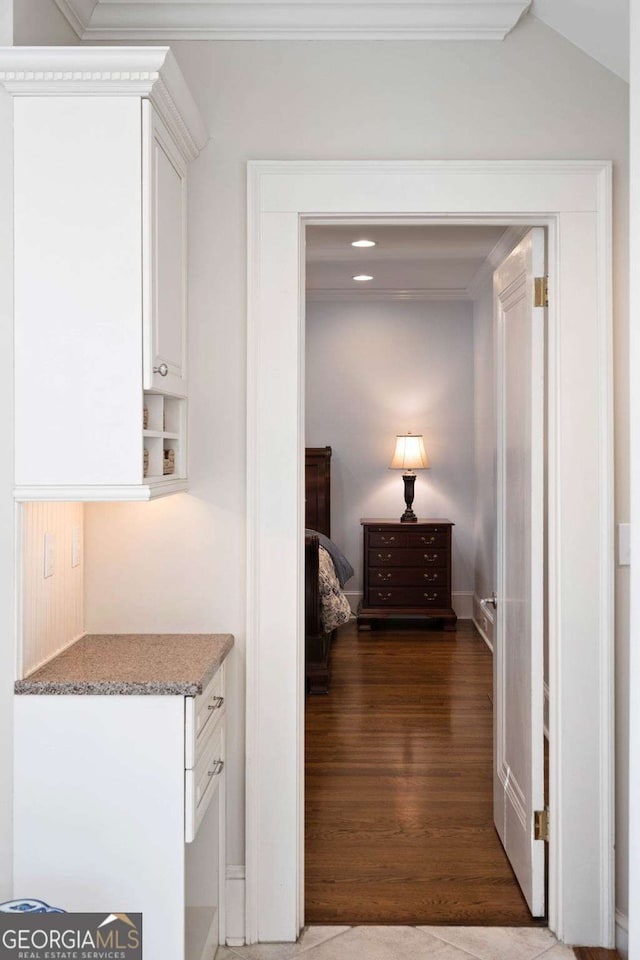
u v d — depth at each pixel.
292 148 2.51
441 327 7.29
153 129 2.07
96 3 2.42
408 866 2.97
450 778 3.76
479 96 2.51
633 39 1.59
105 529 2.53
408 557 6.83
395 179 2.47
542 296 2.59
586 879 2.51
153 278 2.07
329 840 3.17
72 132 2.04
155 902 2.01
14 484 2.05
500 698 3.15
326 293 7.12
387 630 6.85
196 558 2.53
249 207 2.47
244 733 2.53
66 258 2.04
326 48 2.50
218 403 2.52
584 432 2.49
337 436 7.34
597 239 2.48
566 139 2.51
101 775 2.02
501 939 2.52
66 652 2.32
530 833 2.64
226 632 2.53
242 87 2.51
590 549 2.49
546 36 2.51
